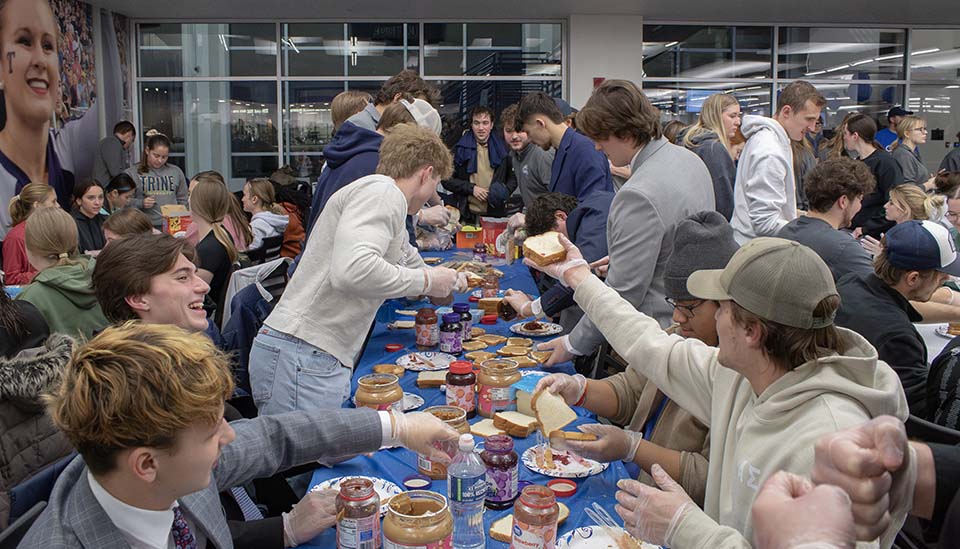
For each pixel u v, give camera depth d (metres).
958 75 10.26
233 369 2.51
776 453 1.24
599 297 1.90
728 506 1.39
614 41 9.60
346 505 1.34
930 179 6.13
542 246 2.00
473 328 3.08
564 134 3.82
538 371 2.29
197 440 1.09
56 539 1.09
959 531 0.98
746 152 3.87
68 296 3.12
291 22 9.58
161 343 1.08
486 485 1.53
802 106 3.81
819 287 1.22
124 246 1.79
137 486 1.09
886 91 10.28
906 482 0.83
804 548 0.63
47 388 1.73
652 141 2.46
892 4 8.83
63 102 7.76
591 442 1.73
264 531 1.49
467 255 4.87
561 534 1.48
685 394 1.68
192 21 9.41
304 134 9.83
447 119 9.62
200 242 4.00
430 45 9.74
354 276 2.05
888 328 2.30
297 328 2.16
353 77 9.75
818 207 3.02
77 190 5.94
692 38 9.98
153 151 7.88
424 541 1.22
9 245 4.84
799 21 9.95
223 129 9.73
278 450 1.53
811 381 1.23
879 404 1.22
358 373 2.53
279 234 5.81
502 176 6.66
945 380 2.16
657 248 2.33
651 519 1.33
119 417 1.02
